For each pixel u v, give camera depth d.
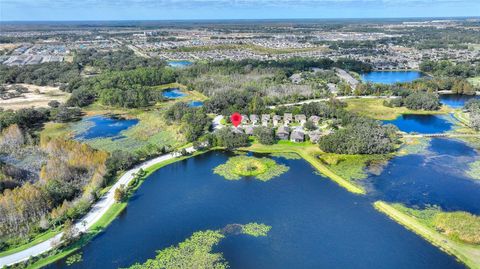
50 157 146.38
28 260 87.88
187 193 122.56
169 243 96.56
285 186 126.50
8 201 100.75
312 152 153.25
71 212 104.38
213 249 93.81
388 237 97.75
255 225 103.81
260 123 187.38
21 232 97.75
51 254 90.50
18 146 161.00
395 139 163.25
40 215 104.38
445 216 103.50
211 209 112.44
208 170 140.12
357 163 143.00
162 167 142.38
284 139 167.12
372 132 157.25
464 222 99.69
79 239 97.12
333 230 101.12
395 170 136.62
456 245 93.06
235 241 96.94
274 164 143.62
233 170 138.75
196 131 167.00
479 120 179.88
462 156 149.00
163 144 164.38
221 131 165.12
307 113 195.25
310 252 92.44
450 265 87.19
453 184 125.88
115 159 136.38
